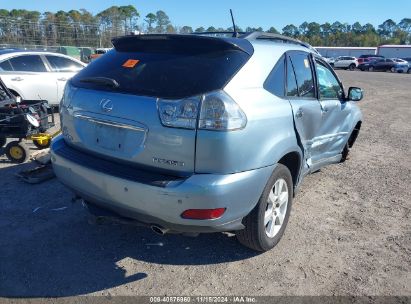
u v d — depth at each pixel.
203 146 2.70
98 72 3.33
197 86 2.80
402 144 8.46
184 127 2.70
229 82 2.86
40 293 2.90
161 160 2.81
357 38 128.12
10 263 3.24
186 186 2.69
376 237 4.01
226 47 3.04
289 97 3.58
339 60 52.28
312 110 3.94
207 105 2.70
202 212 2.74
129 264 3.31
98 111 3.07
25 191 4.70
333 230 4.11
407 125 11.05
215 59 3.00
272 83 3.32
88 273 3.17
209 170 2.75
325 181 5.67
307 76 4.08
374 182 5.75
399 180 5.90
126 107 2.91
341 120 5.09
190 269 3.28
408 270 3.43
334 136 4.96
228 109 2.73
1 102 5.86
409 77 36.94
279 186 3.44
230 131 2.72
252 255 3.52
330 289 3.10
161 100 2.78
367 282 3.21
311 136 4.04
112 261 3.35
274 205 3.46
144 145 2.85
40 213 4.14
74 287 2.99
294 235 3.94
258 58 3.20
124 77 3.11
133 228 3.90
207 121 2.69
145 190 2.75
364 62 51.12
